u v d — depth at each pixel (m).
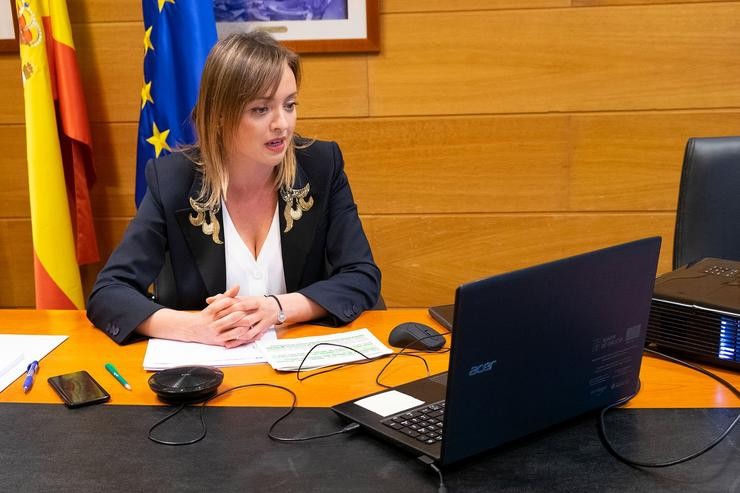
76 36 3.00
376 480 1.08
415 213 3.11
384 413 1.24
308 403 1.33
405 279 3.17
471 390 1.05
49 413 1.31
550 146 3.01
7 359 1.53
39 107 2.82
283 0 2.90
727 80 2.90
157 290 1.95
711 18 2.86
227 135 1.77
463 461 1.12
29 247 3.21
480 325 1.02
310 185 1.94
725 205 1.90
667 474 1.08
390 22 2.94
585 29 2.90
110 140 3.08
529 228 3.09
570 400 1.21
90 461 1.14
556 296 1.11
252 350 1.58
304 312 1.73
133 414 1.30
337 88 3.00
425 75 2.97
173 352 1.56
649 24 2.88
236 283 1.91
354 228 1.97
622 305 1.22
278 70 1.70
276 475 1.09
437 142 3.03
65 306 2.91
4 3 2.96
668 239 3.05
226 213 1.88
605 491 1.04
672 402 1.32
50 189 2.86
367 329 1.71
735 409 1.29
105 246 3.18
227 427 1.25
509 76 2.96
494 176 3.05
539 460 1.13
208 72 1.75
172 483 1.08
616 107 2.96
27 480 1.09
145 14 2.79
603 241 3.08
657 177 3.01
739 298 1.47
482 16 2.91
